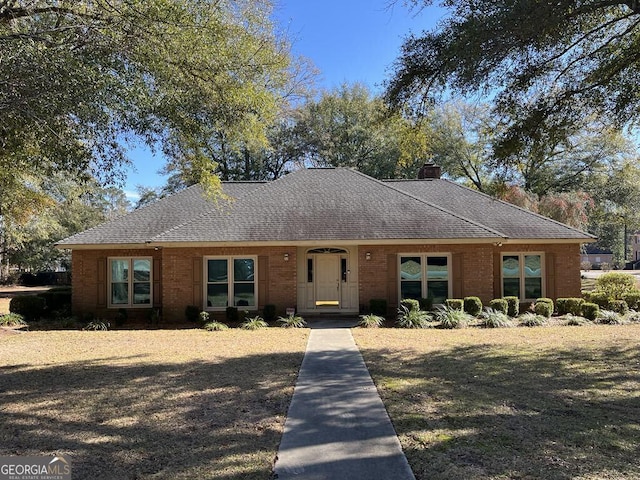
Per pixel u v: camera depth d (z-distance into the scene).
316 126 38.78
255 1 9.57
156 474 4.19
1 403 6.44
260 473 4.18
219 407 6.17
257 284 15.95
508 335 12.33
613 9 8.63
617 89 9.34
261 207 17.30
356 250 16.64
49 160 9.20
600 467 4.21
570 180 29.20
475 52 7.54
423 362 8.93
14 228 23.59
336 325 14.56
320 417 5.71
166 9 8.19
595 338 11.59
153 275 17.03
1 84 6.87
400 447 4.74
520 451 4.59
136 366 8.80
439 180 21.39
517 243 16.58
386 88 9.02
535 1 7.09
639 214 29.62
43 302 16.94
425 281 15.99
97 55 7.85
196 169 10.47
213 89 9.20
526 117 9.34
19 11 8.12
